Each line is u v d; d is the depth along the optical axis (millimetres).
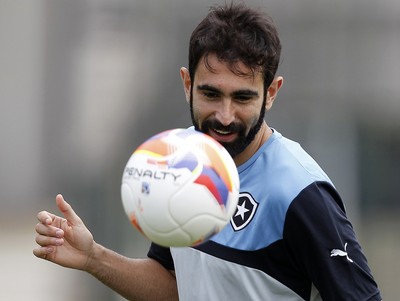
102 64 47250
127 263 17281
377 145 47125
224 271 15242
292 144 15820
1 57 46906
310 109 47281
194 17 47188
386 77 48250
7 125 46844
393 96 48188
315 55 48031
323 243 14359
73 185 46094
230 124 14672
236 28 14672
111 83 47094
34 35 47031
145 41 47344
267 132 15781
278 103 47188
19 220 46812
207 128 14844
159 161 13508
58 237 15695
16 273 44562
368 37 48375
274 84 15625
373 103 47875
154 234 13594
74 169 46344
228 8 15102
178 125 46312
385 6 48375
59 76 47156
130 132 46406
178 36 47188
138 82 47000
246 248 15023
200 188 13375
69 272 43406
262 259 14938
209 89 14664
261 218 14906
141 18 47375
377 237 46344
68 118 46938
